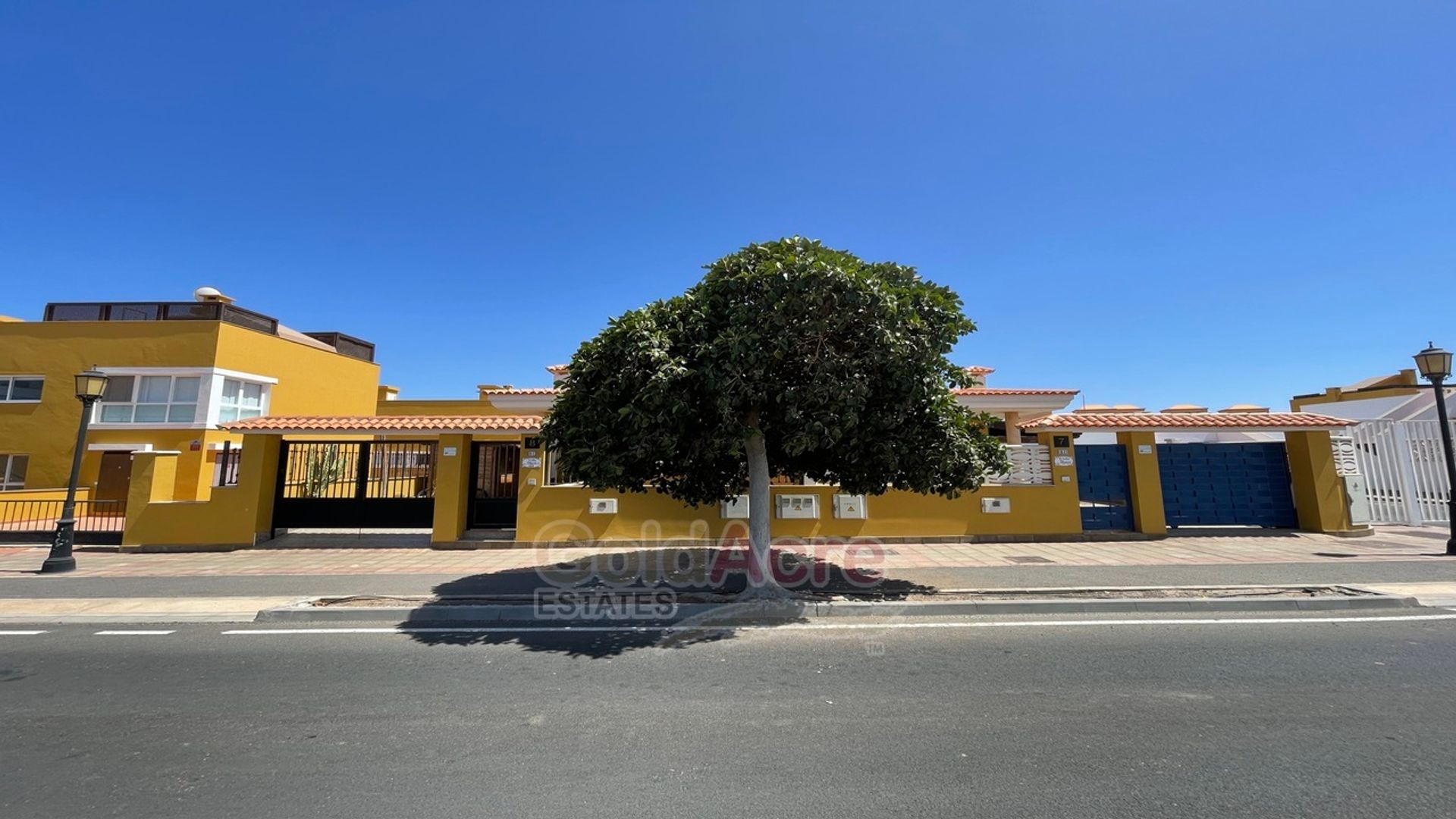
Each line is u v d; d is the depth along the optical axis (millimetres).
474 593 8055
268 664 5434
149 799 3217
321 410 24125
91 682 4992
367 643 6086
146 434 19703
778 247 7512
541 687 4844
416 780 3414
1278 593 7520
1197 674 4969
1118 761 3535
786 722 4148
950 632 6320
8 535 12820
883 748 3742
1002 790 3244
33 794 3264
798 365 7469
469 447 13125
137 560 11016
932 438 7891
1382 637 5961
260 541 12477
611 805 3146
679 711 4348
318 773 3490
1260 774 3381
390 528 13047
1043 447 12867
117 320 20609
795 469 9336
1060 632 6262
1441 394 10867
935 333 7562
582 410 7496
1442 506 13812
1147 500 12773
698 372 6879
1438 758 3527
